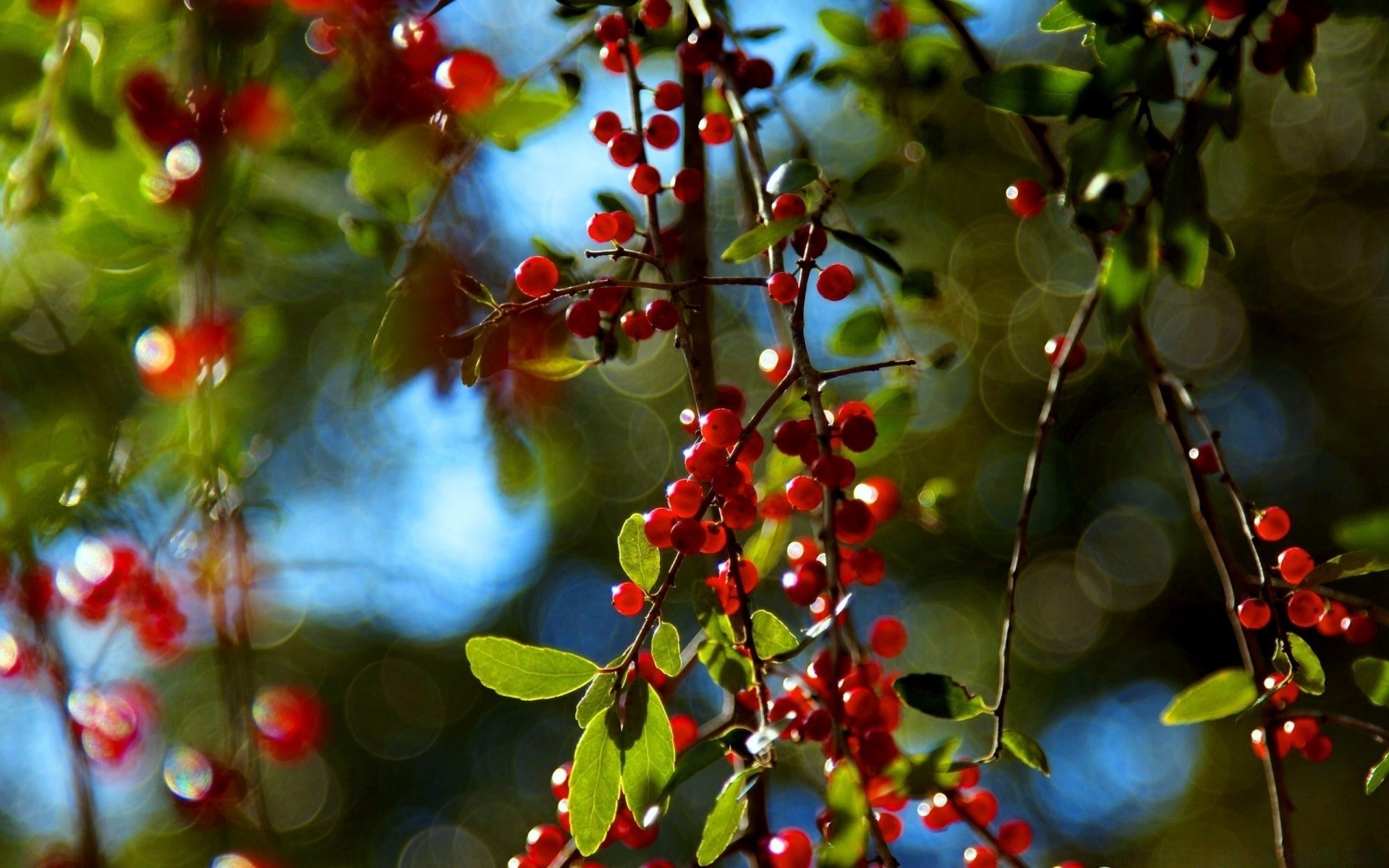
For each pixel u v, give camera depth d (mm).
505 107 812
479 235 863
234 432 905
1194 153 790
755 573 807
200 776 885
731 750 782
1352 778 1817
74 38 814
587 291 808
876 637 843
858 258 912
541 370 823
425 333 844
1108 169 791
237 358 888
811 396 786
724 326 1733
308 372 1346
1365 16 794
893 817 827
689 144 859
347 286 1289
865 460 844
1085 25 806
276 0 832
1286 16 793
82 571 890
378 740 1846
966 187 1815
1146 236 794
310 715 928
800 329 792
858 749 789
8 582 881
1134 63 790
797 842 793
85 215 855
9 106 832
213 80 824
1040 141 851
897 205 1805
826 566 788
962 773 823
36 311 903
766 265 881
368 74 828
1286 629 811
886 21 892
